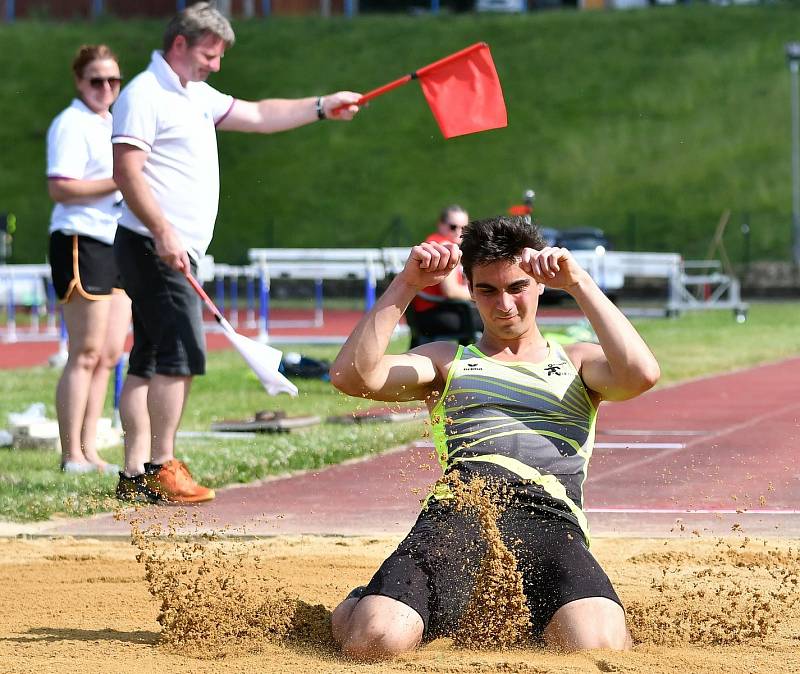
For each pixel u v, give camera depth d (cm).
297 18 13375
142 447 1980
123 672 1037
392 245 9975
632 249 9700
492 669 994
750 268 9300
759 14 12875
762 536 1688
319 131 11731
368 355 1126
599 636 1054
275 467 2212
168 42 1988
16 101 11919
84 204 2167
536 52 12519
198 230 1992
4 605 1324
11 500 1897
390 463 2292
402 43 12769
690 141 11075
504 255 1132
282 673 1021
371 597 1067
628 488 2044
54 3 13662
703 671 1022
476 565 1091
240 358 4597
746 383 3775
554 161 10969
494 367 1159
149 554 1575
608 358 1126
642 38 12612
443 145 11338
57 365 4400
